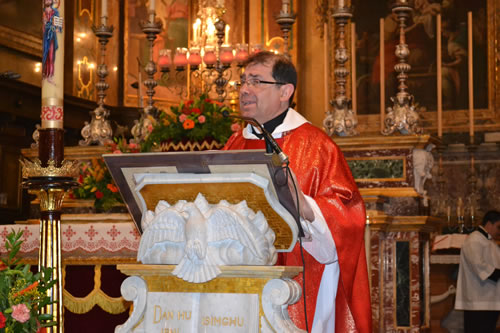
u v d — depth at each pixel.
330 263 3.03
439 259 8.81
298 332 2.32
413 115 5.69
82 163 5.75
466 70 12.64
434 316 9.57
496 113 12.27
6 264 3.17
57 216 3.54
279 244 2.53
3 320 2.76
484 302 8.37
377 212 5.25
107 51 12.85
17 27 10.88
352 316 3.19
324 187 3.13
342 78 5.88
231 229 2.36
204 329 2.37
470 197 11.62
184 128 5.04
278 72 3.27
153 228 2.45
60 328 3.44
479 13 12.69
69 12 11.88
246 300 2.35
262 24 13.45
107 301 5.04
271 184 2.40
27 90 10.09
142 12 13.30
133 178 2.52
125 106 12.73
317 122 13.13
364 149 5.63
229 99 7.17
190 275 2.36
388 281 5.40
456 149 11.96
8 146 10.20
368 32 13.30
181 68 7.26
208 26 9.48
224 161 2.37
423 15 13.04
